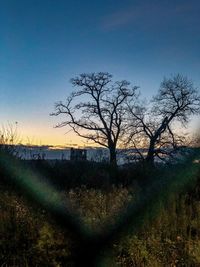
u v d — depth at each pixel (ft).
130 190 44.75
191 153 53.06
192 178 45.37
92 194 40.68
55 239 27.20
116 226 29.76
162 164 62.69
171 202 36.42
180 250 25.94
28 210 30.73
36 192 37.73
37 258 24.02
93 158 68.95
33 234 26.96
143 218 31.45
